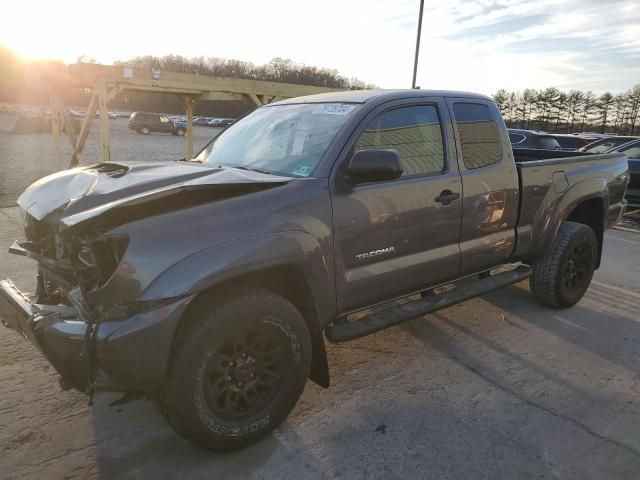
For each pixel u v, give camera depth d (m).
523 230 4.38
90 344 2.35
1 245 6.75
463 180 3.79
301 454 2.78
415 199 3.44
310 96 4.04
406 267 3.47
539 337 4.32
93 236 2.47
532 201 4.40
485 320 4.66
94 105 11.14
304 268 2.84
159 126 41.28
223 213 2.60
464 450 2.83
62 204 2.72
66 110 12.06
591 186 4.92
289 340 2.82
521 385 3.54
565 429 3.03
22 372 3.57
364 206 3.14
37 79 11.99
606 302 5.21
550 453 2.81
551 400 3.35
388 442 2.89
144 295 2.35
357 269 3.20
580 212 5.28
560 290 4.75
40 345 2.58
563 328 4.52
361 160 2.90
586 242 4.86
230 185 2.66
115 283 2.35
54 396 3.28
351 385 3.51
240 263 2.55
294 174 3.12
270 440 2.89
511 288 5.55
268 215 2.72
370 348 4.07
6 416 3.05
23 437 2.87
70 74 10.92
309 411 3.18
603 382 3.59
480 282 4.25
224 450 2.73
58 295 2.96
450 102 3.85
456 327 4.50
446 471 2.66
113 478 2.57
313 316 2.99
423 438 2.93
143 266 2.36
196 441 2.62
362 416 3.14
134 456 2.73
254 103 13.04
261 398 2.80
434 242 3.65
